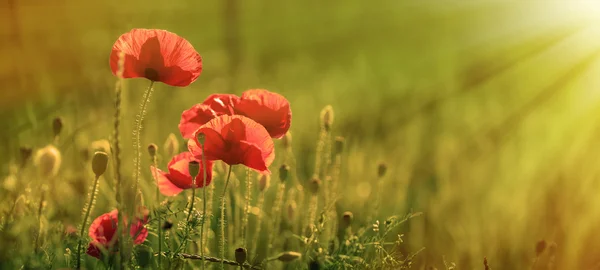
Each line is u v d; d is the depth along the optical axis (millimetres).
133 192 2586
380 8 24672
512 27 19219
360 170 5734
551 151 6805
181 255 2930
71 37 15359
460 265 4469
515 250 4625
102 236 2799
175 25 22281
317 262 3100
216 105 3002
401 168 6168
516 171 6340
